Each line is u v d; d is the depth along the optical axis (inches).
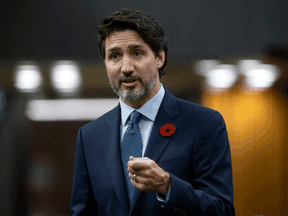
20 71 434.0
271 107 456.8
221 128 109.0
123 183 106.7
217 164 103.6
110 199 108.0
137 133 111.5
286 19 380.2
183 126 109.8
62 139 496.4
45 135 496.7
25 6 390.3
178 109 114.8
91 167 115.9
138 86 106.0
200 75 445.4
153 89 114.2
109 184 109.2
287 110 451.8
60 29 392.8
